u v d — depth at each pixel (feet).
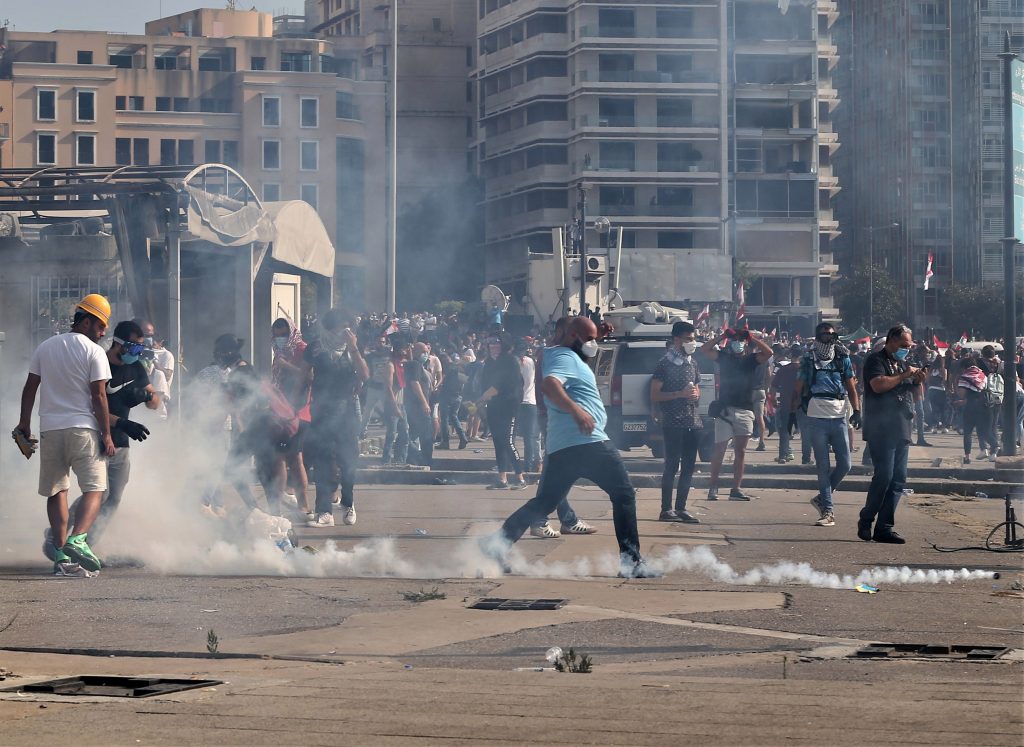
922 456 97.66
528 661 27.58
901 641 30.19
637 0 369.91
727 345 67.21
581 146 375.86
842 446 55.47
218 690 23.66
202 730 20.30
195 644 29.37
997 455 93.81
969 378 93.25
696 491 73.56
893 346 49.98
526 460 79.71
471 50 455.22
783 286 370.12
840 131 408.67
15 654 28.12
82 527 39.91
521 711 21.52
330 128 431.02
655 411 56.24
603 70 374.22
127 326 43.39
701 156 372.99
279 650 28.78
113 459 42.70
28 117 419.95
